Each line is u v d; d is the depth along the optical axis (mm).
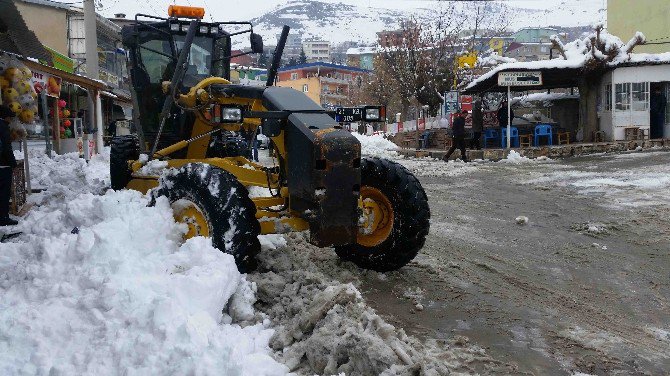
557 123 21359
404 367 3062
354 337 3225
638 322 4320
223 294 3766
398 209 5004
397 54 35719
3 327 3225
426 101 33156
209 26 6484
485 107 24516
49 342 3145
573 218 8219
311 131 4273
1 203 6547
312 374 3240
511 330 4098
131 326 3164
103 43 31234
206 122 5559
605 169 13555
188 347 2955
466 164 16547
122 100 29703
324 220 4199
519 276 5453
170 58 6480
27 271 3922
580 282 5289
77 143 17984
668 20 23781
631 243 6734
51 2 25594
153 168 5723
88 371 2902
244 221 4379
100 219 4977
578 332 4082
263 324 3807
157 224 4434
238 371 2820
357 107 4934
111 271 3689
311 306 3707
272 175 4988
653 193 9875
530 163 16219
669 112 19734
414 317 4297
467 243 6812
